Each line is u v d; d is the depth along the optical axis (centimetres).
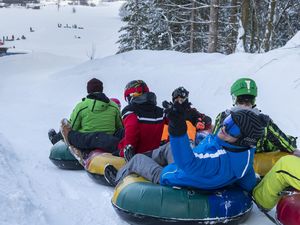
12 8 13225
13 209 396
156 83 1270
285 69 1039
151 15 2600
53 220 407
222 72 1174
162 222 380
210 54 1457
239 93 443
